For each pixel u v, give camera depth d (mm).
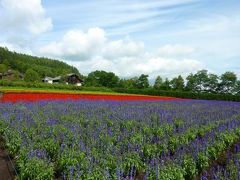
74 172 8922
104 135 12930
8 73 123938
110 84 115312
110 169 9266
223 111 26547
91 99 35000
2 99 30609
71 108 22734
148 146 11555
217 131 15211
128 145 11445
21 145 11195
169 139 13164
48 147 11414
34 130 13586
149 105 28688
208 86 99000
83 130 13922
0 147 13742
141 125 15797
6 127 14984
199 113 23062
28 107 22641
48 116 17984
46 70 160375
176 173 9039
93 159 9820
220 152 12891
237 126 17703
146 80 106438
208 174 10211
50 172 9109
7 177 10312
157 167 8977
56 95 37625
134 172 9586
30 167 9242
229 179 8711
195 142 12078
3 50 185000
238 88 96750
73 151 9938
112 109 22688
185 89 97500
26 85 55844
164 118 18484
